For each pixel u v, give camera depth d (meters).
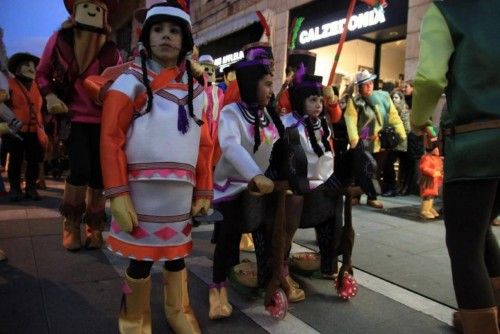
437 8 2.01
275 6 10.85
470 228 1.91
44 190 6.68
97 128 3.49
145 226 2.01
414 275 3.27
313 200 2.74
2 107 3.12
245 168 2.24
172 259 2.06
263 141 2.55
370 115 6.02
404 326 2.45
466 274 1.89
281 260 2.38
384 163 6.95
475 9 1.91
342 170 2.72
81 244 3.60
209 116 2.30
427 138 4.71
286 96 3.14
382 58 9.00
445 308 2.70
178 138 2.01
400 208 5.94
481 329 1.85
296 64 3.33
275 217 2.38
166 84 2.04
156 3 2.11
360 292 2.92
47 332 2.20
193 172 2.12
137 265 2.12
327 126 2.87
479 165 1.82
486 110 1.81
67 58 3.42
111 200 1.92
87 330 2.24
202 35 14.56
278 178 2.36
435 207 5.93
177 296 2.27
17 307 2.45
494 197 1.93
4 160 6.71
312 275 3.17
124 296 2.14
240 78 2.50
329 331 2.36
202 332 2.31
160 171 1.98
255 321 2.46
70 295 2.65
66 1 3.47
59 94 3.44
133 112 2.00
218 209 2.53
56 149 6.68
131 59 2.39
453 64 1.94
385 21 8.03
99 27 3.43
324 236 2.90
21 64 5.50
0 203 5.41
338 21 9.16
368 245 4.08
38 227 4.22
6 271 2.99
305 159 2.23
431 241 4.26
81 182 3.47
